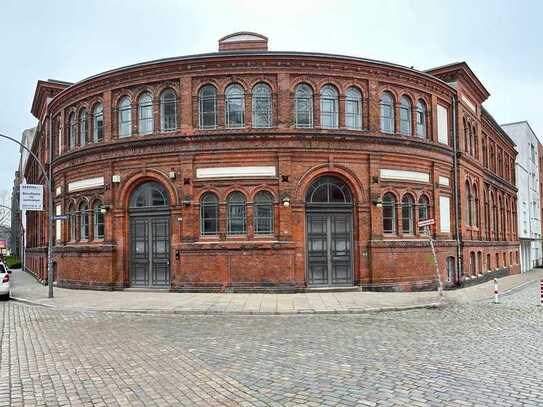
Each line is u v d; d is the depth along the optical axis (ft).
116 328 41.65
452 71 87.40
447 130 84.89
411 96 77.00
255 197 68.13
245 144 67.97
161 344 34.24
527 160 162.61
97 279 73.72
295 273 66.95
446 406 20.16
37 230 125.59
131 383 24.26
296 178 68.18
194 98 69.56
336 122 71.05
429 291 73.36
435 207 78.48
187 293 66.59
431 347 32.65
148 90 72.18
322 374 25.49
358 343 34.19
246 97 68.90
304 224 68.39
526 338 36.14
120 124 74.79
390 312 51.96
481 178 101.09
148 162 71.05
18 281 105.50
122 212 72.69
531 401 20.75
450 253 81.41
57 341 35.73
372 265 69.77
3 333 39.50
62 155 82.64
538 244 179.01
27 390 23.34
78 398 22.02
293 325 42.91
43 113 101.40
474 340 35.29
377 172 71.36
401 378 24.56
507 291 77.97
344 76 71.05
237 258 66.44
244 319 47.01
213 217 68.59
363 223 70.38
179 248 68.13
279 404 20.70
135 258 72.74
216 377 25.14
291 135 67.82
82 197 78.64
